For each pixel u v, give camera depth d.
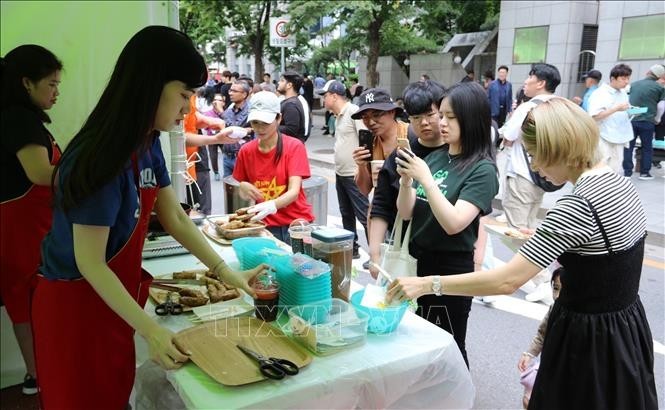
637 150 7.62
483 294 1.48
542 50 12.04
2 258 2.27
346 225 4.68
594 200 1.38
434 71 15.03
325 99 4.54
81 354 1.47
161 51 1.23
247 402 1.21
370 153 2.84
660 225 5.29
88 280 1.32
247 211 2.58
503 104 10.15
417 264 2.09
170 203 1.69
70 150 1.31
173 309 1.67
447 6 13.46
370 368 1.37
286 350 1.42
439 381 1.52
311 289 1.55
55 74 2.20
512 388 2.73
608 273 1.41
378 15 11.98
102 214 1.28
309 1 11.09
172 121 1.33
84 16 2.46
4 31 2.39
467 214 1.88
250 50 16.86
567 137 1.41
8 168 2.20
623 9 10.22
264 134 2.77
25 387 2.56
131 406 1.83
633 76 10.29
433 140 2.30
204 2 15.12
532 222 4.05
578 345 1.46
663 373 2.81
